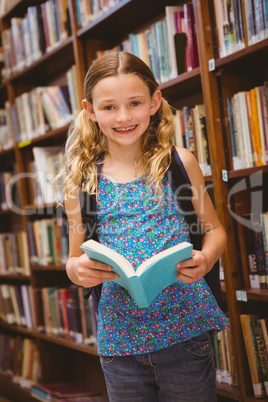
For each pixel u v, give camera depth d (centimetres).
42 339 316
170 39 207
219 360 195
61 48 268
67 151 142
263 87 168
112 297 124
